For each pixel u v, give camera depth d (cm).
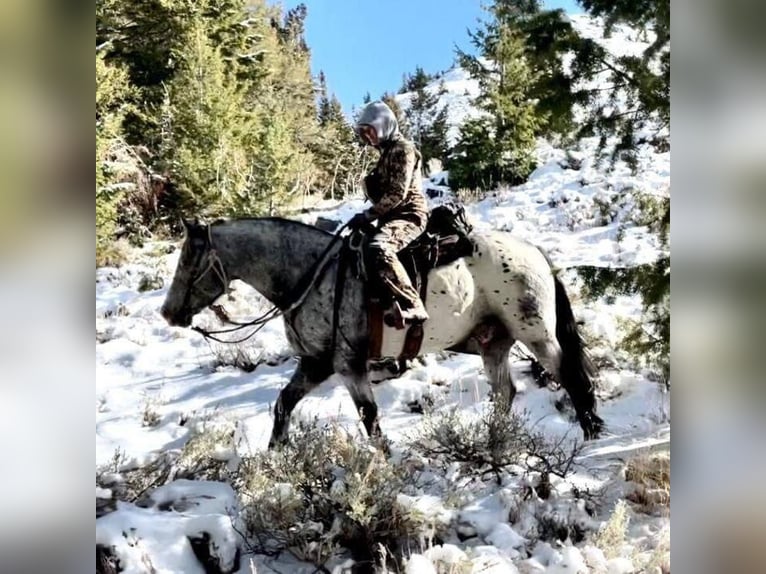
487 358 570
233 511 417
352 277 503
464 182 1714
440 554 374
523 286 534
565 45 562
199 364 861
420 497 434
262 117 2022
